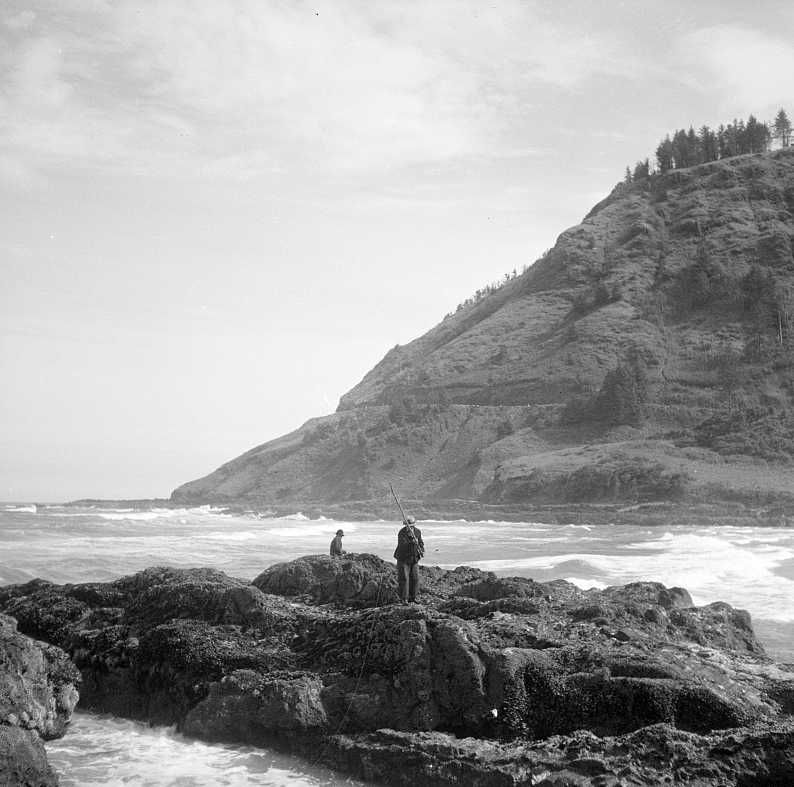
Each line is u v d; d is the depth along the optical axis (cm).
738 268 18950
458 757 1041
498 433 15825
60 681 1089
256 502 17062
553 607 1473
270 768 1124
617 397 14962
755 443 12625
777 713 1096
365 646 1222
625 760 971
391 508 11988
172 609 1454
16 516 8094
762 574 3328
